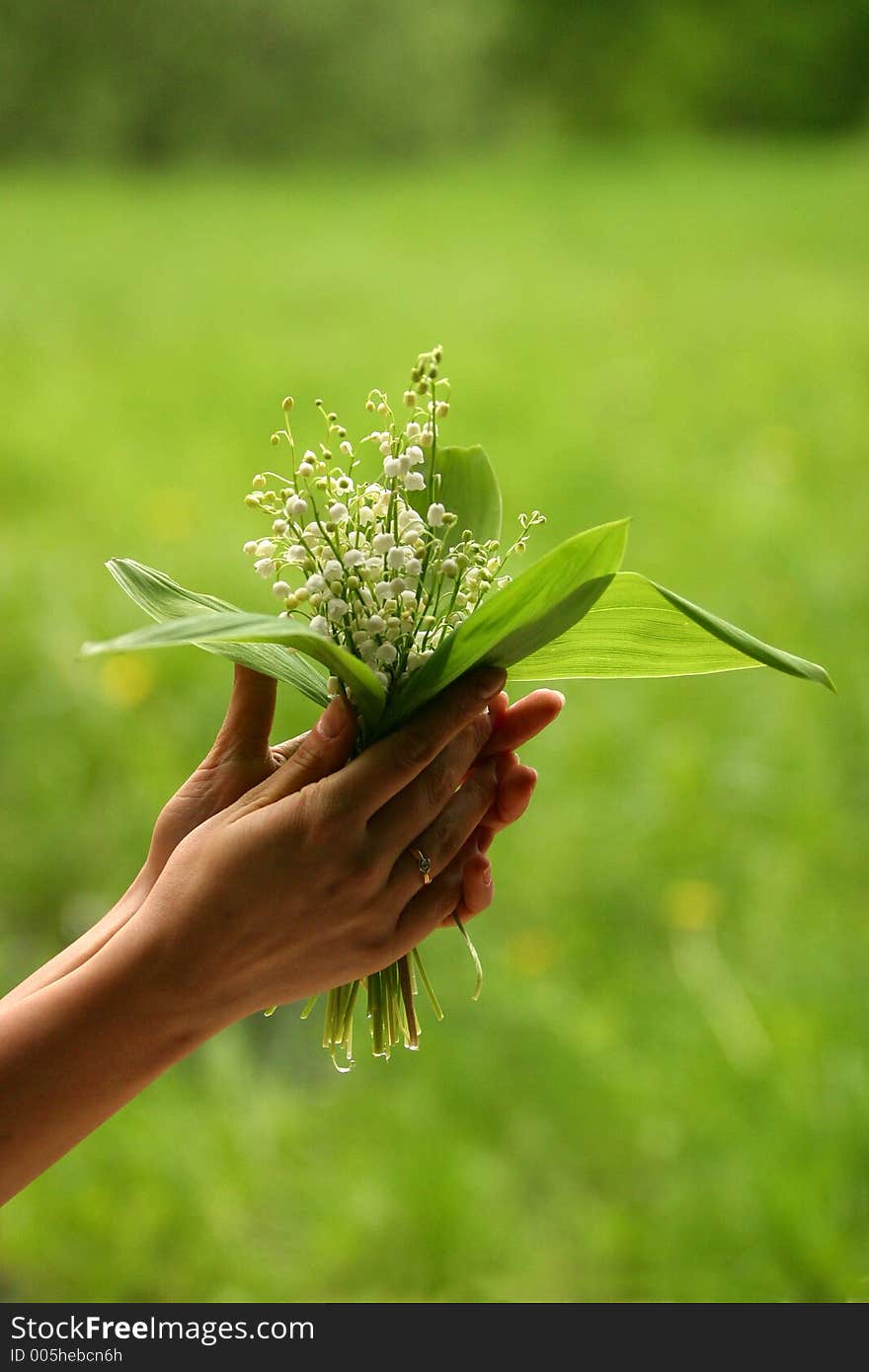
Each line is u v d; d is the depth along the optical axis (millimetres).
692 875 2461
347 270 8562
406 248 9578
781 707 2918
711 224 10117
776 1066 1961
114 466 4617
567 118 17953
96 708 2824
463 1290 1736
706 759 2775
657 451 4727
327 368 5961
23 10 15172
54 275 8359
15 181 14250
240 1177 1849
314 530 1261
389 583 1255
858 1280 1707
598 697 3012
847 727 2861
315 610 1270
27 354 6355
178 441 4984
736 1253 1743
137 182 14352
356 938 1249
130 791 2639
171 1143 1876
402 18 16422
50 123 15641
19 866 2486
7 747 2787
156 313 7336
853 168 12805
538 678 1301
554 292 7875
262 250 9438
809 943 2270
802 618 3289
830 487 4301
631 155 16016
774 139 17203
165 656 3037
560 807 2637
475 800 1271
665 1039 2074
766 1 17422
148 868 1296
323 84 16000
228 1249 1763
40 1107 1204
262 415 5281
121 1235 1776
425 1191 1791
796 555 3592
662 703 3004
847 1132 1837
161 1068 1230
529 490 4324
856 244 9070
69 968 1268
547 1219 1811
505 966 2207
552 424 5020
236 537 3832
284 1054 2100
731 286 7887
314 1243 1767
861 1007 2100
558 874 2451
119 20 15344
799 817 2586
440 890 1283
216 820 1235
